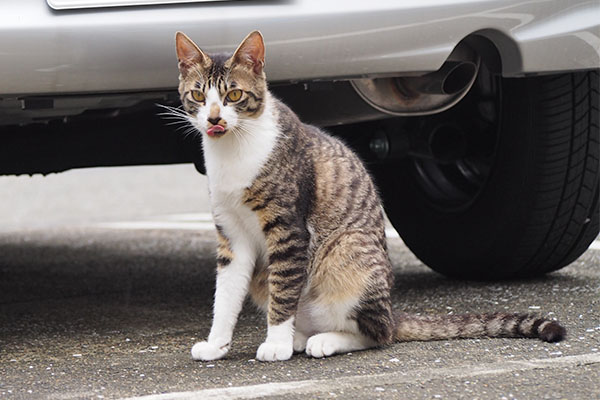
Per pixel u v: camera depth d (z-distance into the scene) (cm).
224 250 595
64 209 1516
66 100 628
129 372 555
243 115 565
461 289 780
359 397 487
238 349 609
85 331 680
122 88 604
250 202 573
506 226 757
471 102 786
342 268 591
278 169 573
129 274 934
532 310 683
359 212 604
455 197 816
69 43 582
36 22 575
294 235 576
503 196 755
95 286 874
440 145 788
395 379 516
